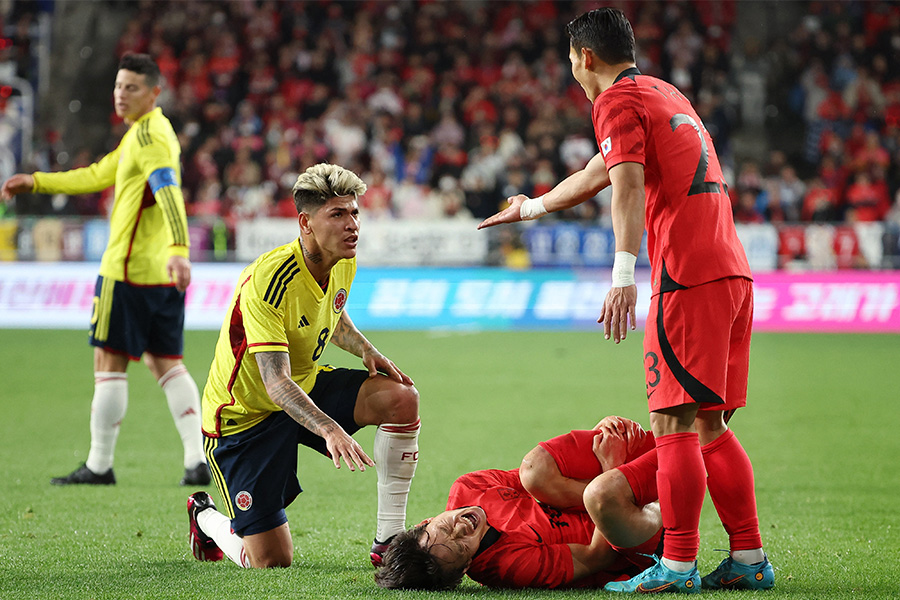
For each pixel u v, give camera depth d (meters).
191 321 55.03
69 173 21.25
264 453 13.62
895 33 80.69
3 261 54.53
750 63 80.75
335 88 78.12
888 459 23.45
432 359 43.69
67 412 29.97
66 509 17.86
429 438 25.88
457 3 83.12
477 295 57.56
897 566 13.85
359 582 12.58
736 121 79.06
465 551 12.10
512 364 42.28
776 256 57.19
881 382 37.22
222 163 69.38
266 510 13.53
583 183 13.26
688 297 11.79
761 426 28.14
